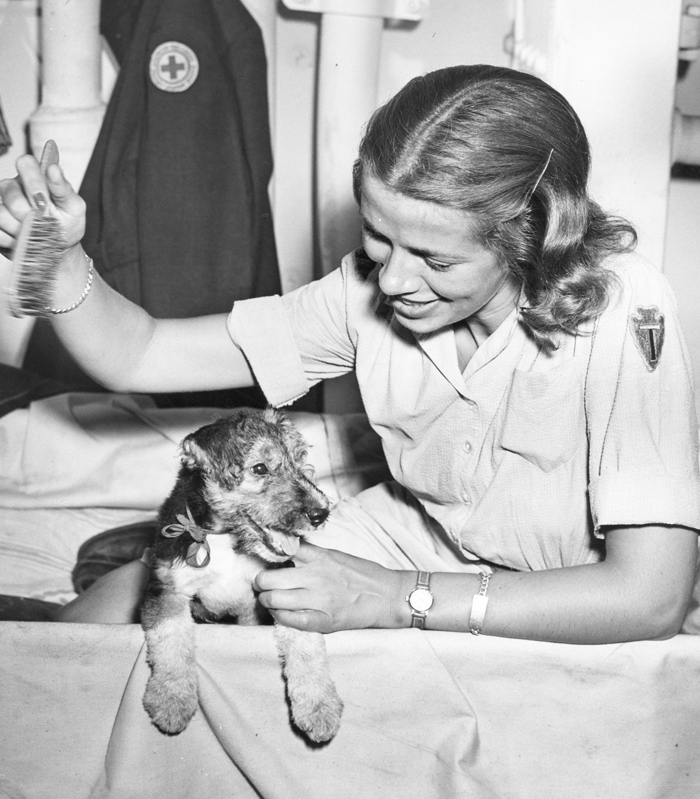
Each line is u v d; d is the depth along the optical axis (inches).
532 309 61.5
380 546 85.0
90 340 71.7
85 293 69.3
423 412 70.4
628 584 59.2
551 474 67.3
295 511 67.6
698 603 76.5
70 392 138.2
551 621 59.3
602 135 134.5
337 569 61.1
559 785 60.9
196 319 79.7
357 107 141.0
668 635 60.2
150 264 140.9
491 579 61.6
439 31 140.2
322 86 139.9
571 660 58.8
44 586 117.6
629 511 59.4
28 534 126.8
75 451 133.6
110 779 60.2
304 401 140.1
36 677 59.6
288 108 141.2
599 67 132.3
